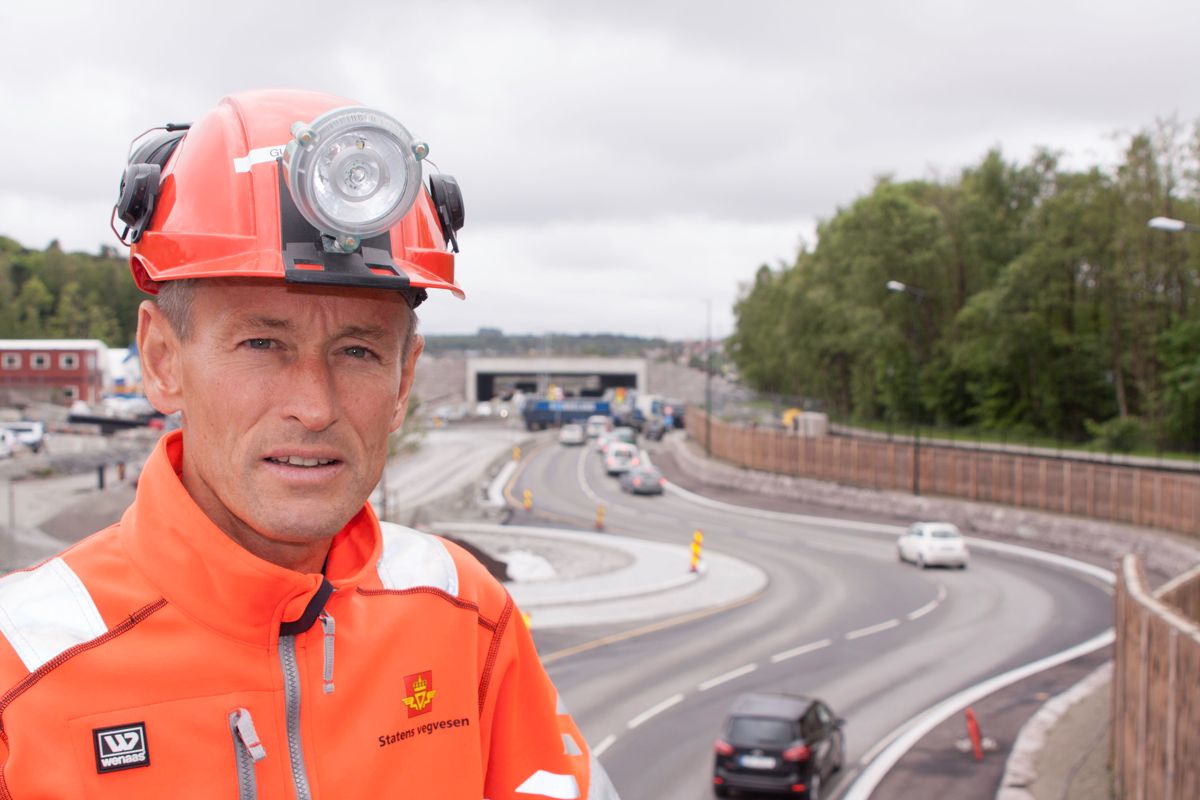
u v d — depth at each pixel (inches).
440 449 3233.3
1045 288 2464.3
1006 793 584.4
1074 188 2492.6
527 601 1151.6
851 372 3526.1
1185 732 394.3
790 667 889.5
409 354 66.1
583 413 4158.5
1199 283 2183.8
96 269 5757.9
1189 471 1787.6
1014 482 1772.9
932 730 717.9
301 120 60.8
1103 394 2568.9
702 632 1027.3
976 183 2987.2
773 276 4185.5
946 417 2989.7
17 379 3435.0
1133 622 510.9
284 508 56.6
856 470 2172.7
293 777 57.0
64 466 2044.8
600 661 909.8
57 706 52.8
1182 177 2135.8
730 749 582.6
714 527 1829.5
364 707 61.1
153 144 65.0
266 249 56.2
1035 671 876.0
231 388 56.2
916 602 1179.3
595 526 1812.3
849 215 2928.2
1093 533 1530.5
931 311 2893.7
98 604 55.9
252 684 56.9
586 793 73.3
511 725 71.9
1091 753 647.1
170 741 54.2
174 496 57.2
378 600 65.2
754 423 2822.3
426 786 62.3
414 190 56.3
